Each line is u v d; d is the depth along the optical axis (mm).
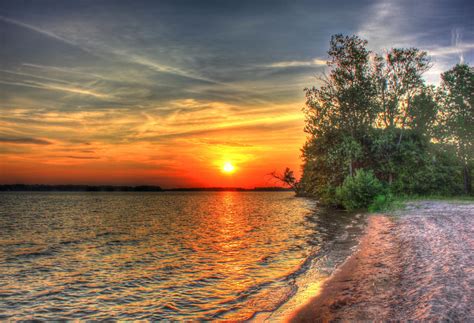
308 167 54688
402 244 14117
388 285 8781
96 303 10023
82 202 103812
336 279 10102
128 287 11656
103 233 28969
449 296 7316
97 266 15625
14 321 8734
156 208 69250
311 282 10328
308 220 32969
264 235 23703
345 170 45969
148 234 27406
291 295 9312
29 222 39938
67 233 29469
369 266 11133
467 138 50875
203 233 26859
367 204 38375
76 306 9805
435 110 50500
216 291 10586
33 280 13195
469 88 50844
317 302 8203
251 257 15922
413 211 28609
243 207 68938
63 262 16922
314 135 47344
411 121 50562
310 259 14102
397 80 48719
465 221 19766
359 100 44531
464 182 50875
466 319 6180
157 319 8445
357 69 45156
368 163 48156
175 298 10047
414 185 46375
